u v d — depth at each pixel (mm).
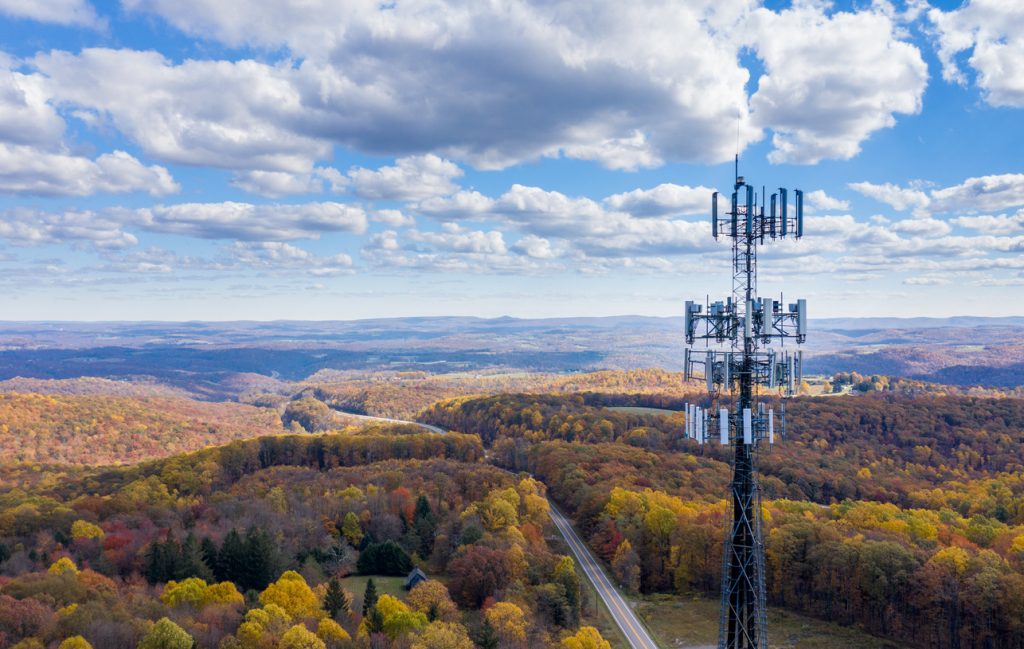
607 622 129125
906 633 127312
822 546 138875
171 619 98125
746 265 44312
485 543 139250
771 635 129125
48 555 132125
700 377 45281
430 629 96938
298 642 89562
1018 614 114750
